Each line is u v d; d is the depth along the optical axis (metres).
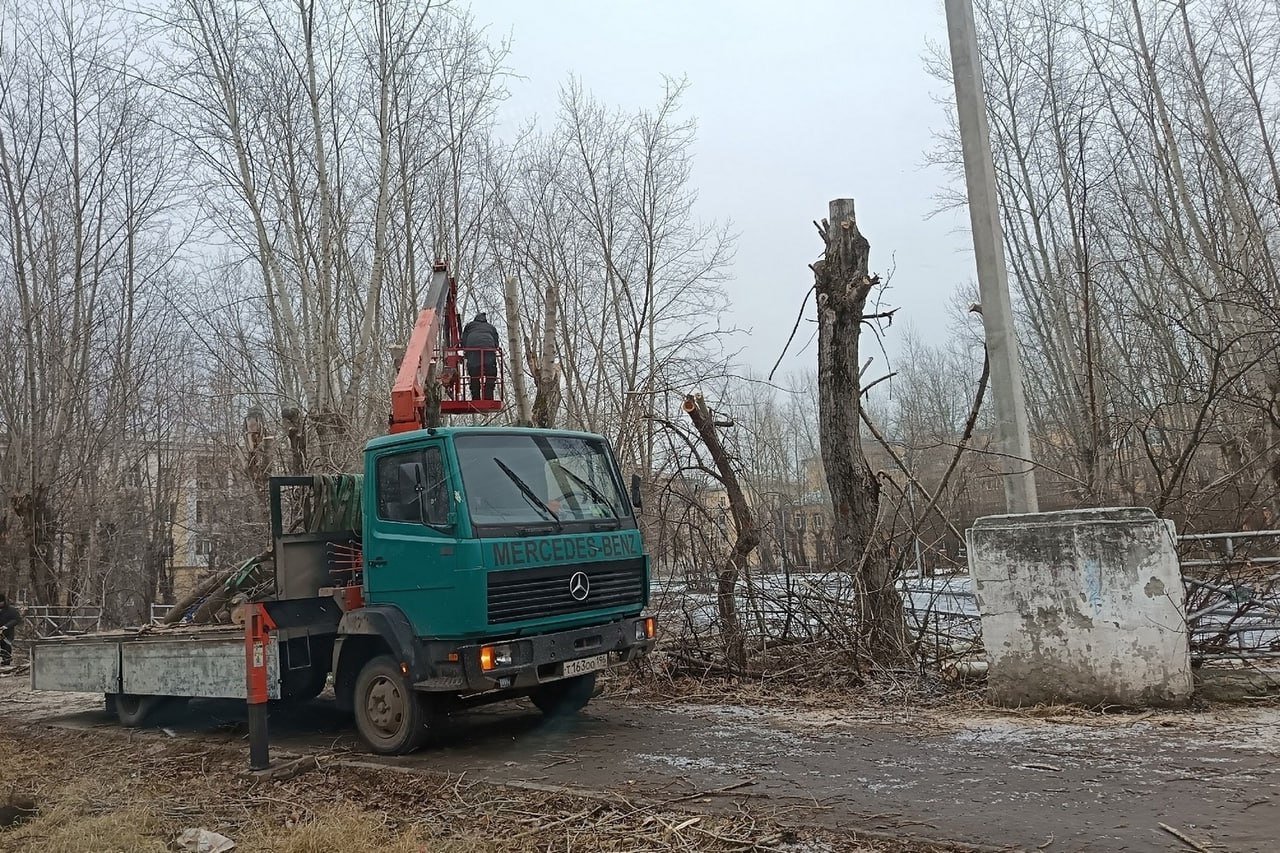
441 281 11.68
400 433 7.83
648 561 8.22
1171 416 13.66
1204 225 20.16
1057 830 4.57
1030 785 5.34
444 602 6.89
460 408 11.40
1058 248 24.22
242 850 5.18
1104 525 7.15
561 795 5.70
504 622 6.83
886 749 6.42
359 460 14.79
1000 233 8.34
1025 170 25.00
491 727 8.30
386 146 17.09
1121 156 18.98
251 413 16.50
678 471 10.71
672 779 6.00
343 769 6.89
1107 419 11.97
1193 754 5.71
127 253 25.05
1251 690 7.10
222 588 10.92
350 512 8.72
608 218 24.59
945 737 6.64
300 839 5.08
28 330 22.42
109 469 27.62
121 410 25.78
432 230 20.58
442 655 6.90
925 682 8.42
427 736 7.23
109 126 23.39
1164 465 10.57
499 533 6.96
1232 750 5.75
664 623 10.20
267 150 17.34
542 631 7.11
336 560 8.43
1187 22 20.02
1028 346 28.67
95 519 24.91
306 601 8.22
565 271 23.34
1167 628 6.96
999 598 7.53
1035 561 7.38
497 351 12.09
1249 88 19.52
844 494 9.41
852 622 9.22
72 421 23.66
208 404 27.44
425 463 7.22
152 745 8.57
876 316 9.59
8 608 17.20
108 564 26.83
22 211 22.91
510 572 6.91
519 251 22.88
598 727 7.95
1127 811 4.78
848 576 9.31
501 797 5.80
